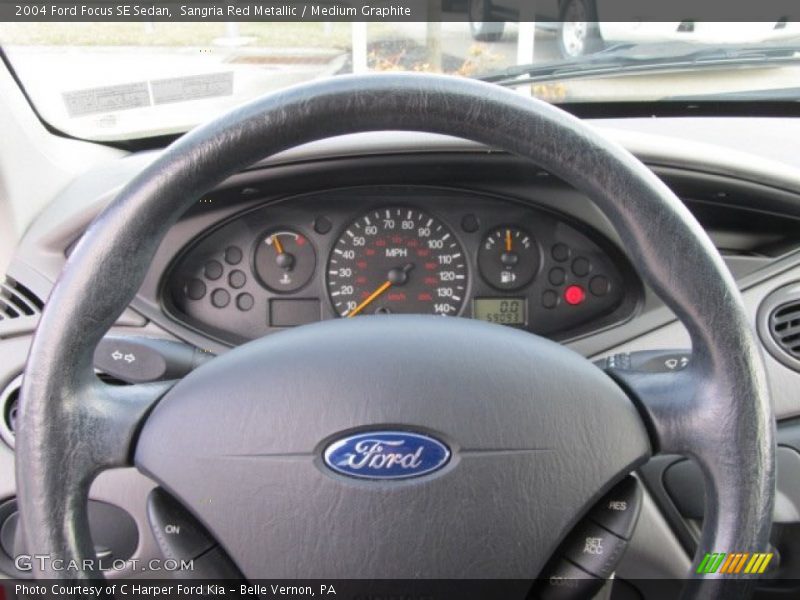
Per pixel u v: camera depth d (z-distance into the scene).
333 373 0.91
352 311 1.89
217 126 0.85
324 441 0.89
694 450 0.90
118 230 0.85
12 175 1.85
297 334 0.96
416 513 0.88
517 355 0.93
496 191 1.80
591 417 0.91
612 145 0.86
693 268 0.85
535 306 1.88
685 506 1.56
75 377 0.87
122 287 0.86
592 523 0.93
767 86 2.07
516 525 0.89
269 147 0.87
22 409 0.86
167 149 0.87
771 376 1.66
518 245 1.86
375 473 0.88
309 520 0.89
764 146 1.95
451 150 1.72
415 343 0.93
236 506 0.90
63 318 0.85
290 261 1.86
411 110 0.85
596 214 1.76
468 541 0.89
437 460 0.89
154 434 0.92
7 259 1.93
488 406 0.90
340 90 0.85
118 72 1.98
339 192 1.83
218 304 1.88
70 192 1.88
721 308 0.85
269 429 0.90
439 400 0.89
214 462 0.90
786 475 1.63
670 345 1.72
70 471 0.88
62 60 1.94
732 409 0.87
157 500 0.94
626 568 1.60
